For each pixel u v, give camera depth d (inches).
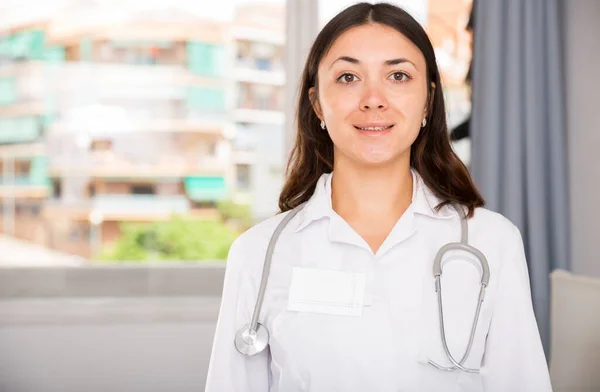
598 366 73.5
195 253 119.2
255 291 48.7
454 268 46.8
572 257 116.3
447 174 50.9
